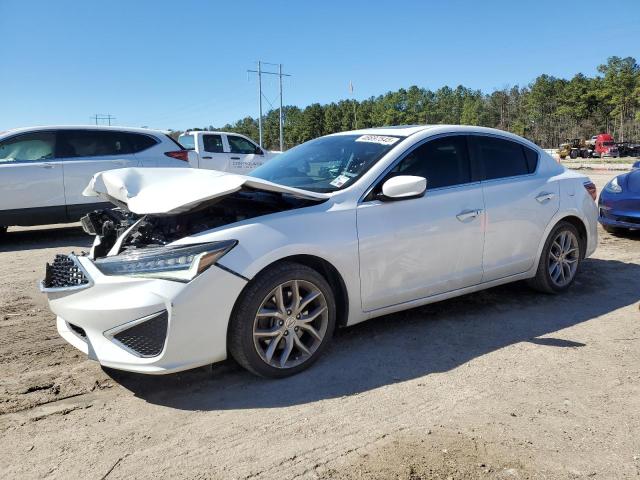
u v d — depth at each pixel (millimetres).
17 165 7859
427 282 3912
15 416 2895
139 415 2906
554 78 110750
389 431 2699
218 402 3031
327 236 3393
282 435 2682
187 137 14391
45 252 7465
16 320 4465
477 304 4699
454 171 4168
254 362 3160
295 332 3338
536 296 4930
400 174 3846
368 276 3590
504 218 4332
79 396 3125
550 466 2404
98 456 2525
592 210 5121
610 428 2715
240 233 3123
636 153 54531
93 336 3076
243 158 14500
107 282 2996
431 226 3863
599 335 3979
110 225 3625
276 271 3186
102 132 8578
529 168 4746
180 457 2510
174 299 2869
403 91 123688
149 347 2953
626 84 92750
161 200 3215
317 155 4281
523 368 3418
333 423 2785
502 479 2311
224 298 3008
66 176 8164
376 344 3811
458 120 121875
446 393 3094
